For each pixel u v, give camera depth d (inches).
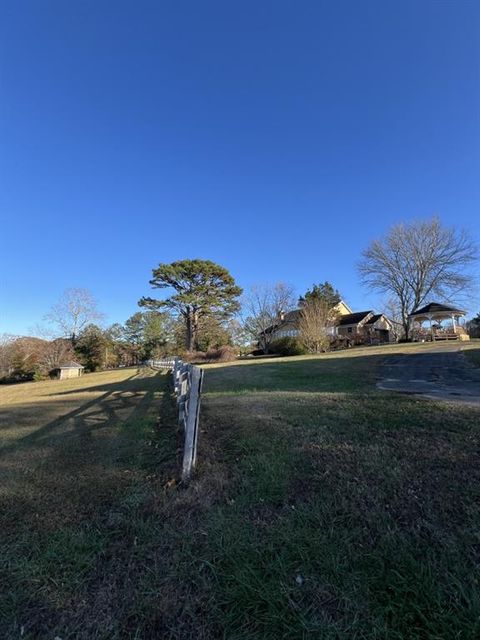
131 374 914.1
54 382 964.0
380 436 162.7
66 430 237.6
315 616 73.7
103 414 289.6
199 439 183.6
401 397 246.5
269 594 79.1
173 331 2110.0
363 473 127.4
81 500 128.0
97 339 1768.0
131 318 2241.6
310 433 173.9
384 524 99.3
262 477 131.0
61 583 86.4
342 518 103.7
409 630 69.6
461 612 72.0
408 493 112.7
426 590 77.1
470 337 1418.6
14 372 1513.3
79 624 75.0
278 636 70.3
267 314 1598.2
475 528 94.5
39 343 1556.3
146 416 267.6
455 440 150.6
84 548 99.0
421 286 1471.5
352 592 78.7
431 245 1450.5
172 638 71.2
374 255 1537.9
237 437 178.5
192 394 144.4
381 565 85.0
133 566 91.4
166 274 1637.6
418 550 88.7
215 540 98.5
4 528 111.3
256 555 91.5
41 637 72.2
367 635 69.1
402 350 839.1
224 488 127.6
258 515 109.6
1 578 88.6
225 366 748.0
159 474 145.9
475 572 81.1
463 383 332.8
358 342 1542.8
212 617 75.5
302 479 127.6
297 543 94.3
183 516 112.5
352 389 308.8
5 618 77.0
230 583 83.4
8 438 225.3
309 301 1380.4
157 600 80.0
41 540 103.6
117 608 78.7
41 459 175.6
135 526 108.3
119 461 166.2
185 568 89.4
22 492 137.0
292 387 348.2
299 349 1179.9
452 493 110.4
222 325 1745.8
